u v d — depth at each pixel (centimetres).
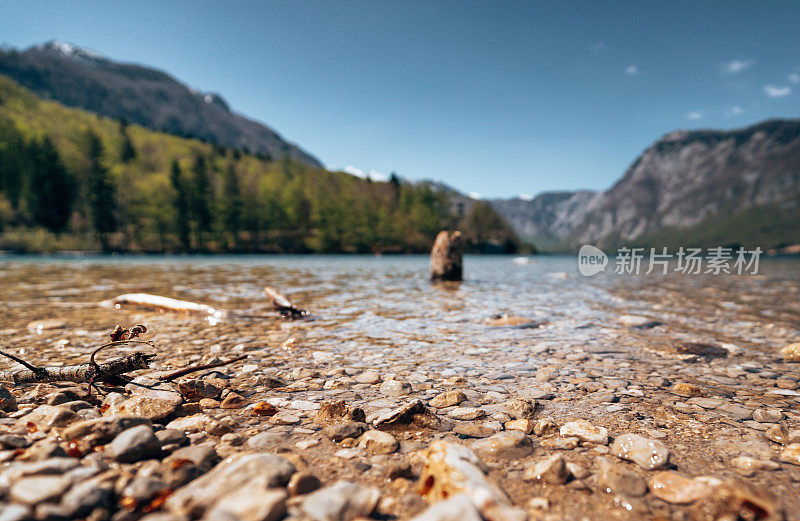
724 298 1159
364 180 16475
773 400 358
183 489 197
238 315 802
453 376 429
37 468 201
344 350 540
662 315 845
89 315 780
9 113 12394
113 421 258
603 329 693
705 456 254
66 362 453
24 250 8019
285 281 1681
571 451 259
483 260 6234
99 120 16675
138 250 9719
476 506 174
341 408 314
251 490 188
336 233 11419
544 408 339
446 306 966
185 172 11688
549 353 531
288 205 11556
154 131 18812
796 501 200
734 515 182
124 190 10419
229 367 452
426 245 12438
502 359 501
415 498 199
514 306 971
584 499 204
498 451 254
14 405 314
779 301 1094
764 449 261
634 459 245
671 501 201
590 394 374
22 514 164
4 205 9281
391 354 522
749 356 519
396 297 1145
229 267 3019
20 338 577
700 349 549
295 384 396
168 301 848
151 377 407
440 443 232
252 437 272
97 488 185
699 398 363
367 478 222
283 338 611
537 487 215
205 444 261
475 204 15162
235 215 10981
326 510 177
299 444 264
